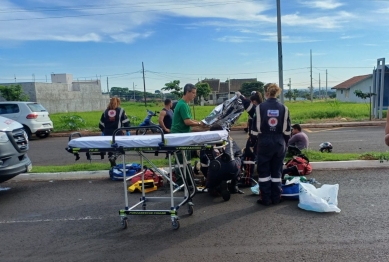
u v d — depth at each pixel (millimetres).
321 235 4250
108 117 8141
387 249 3826
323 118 20266
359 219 4703
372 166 7438
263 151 5355
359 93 19547
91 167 8102
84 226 4910
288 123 5328
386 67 19750
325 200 5148
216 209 5375
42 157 10969
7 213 5590
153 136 4734
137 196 6254
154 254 3947
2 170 6188
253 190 6035
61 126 18922
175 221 4613
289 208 5285
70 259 3926
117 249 4125
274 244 4051
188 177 6332
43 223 5090
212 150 4953
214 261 3707
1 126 6449
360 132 14406
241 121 19984
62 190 6797
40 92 39500
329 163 7457
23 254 4094
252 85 65438
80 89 49719
